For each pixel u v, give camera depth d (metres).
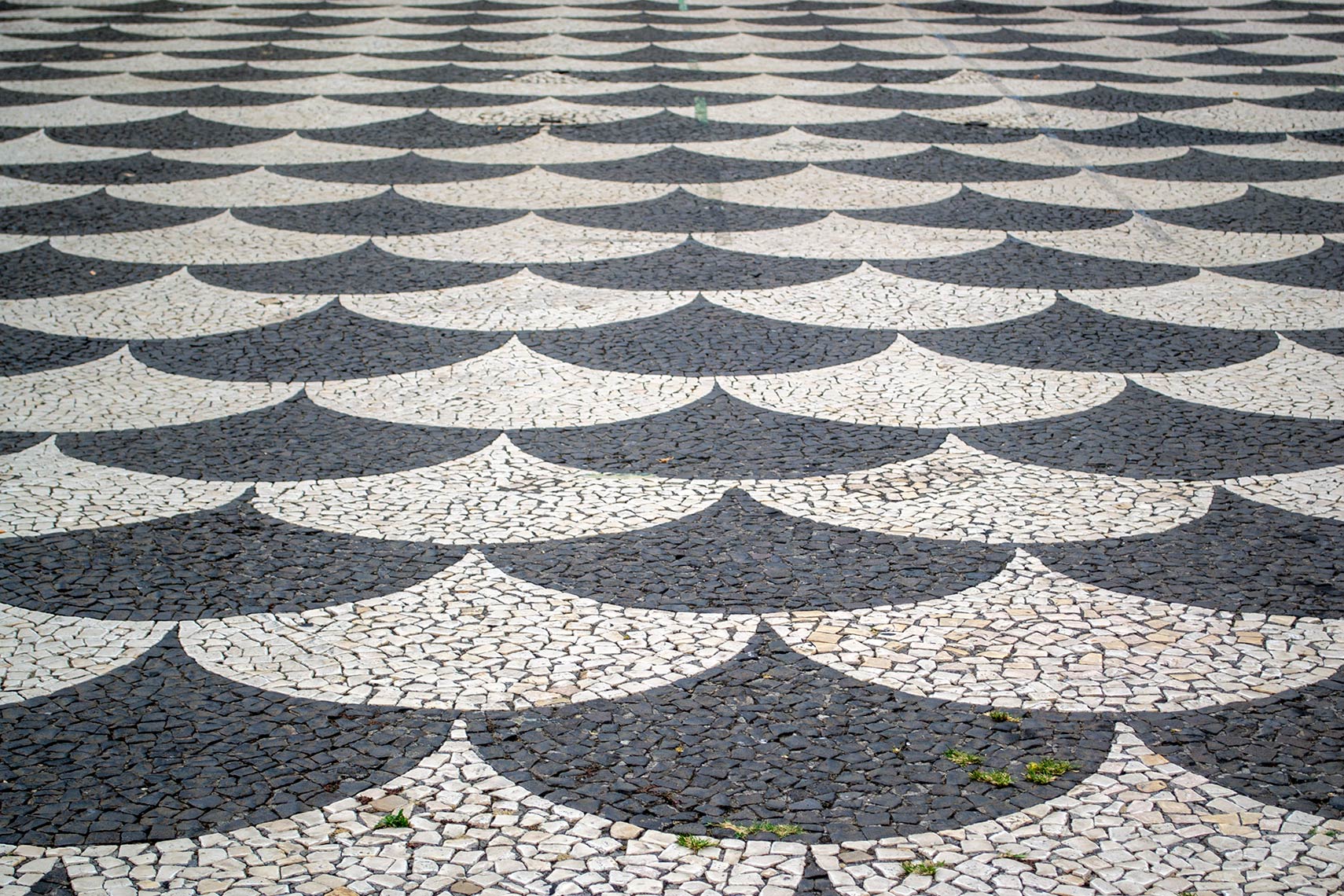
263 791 2.13
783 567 2.79
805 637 2.54
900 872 1.96
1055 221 5.23
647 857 1.99
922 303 4.36
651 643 2.53
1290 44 8.73
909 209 5.36
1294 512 3.03
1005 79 7.71
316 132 6.55
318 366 3.87
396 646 2.52
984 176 5.82
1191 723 2.29
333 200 5.49
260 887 1.92
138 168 5.93
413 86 7.53
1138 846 2.01
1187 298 4.42
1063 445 3.37
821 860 1.98
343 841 2.02
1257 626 2.58
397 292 4.47
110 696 2.37
